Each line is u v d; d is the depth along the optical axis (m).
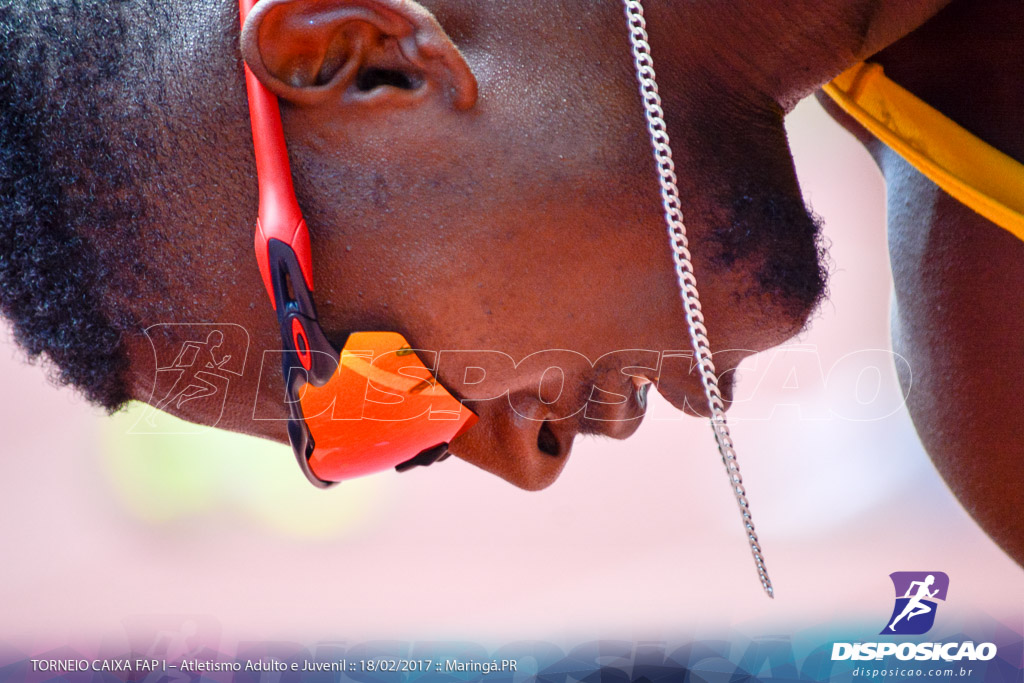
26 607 8.07
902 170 4.93
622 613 7.46
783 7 3.81
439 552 8.98
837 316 9.29
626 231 3.74
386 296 3.61
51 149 3.48
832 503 9.48
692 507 9.67
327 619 7.57
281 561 8.95
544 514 9.76
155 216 3.49
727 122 3.93
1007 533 4.78
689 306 3.77
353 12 3.37
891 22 3.99
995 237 4.33
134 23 3.54
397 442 4.09
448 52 3.43
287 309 3.47
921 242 4.70
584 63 3.71
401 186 3.54
